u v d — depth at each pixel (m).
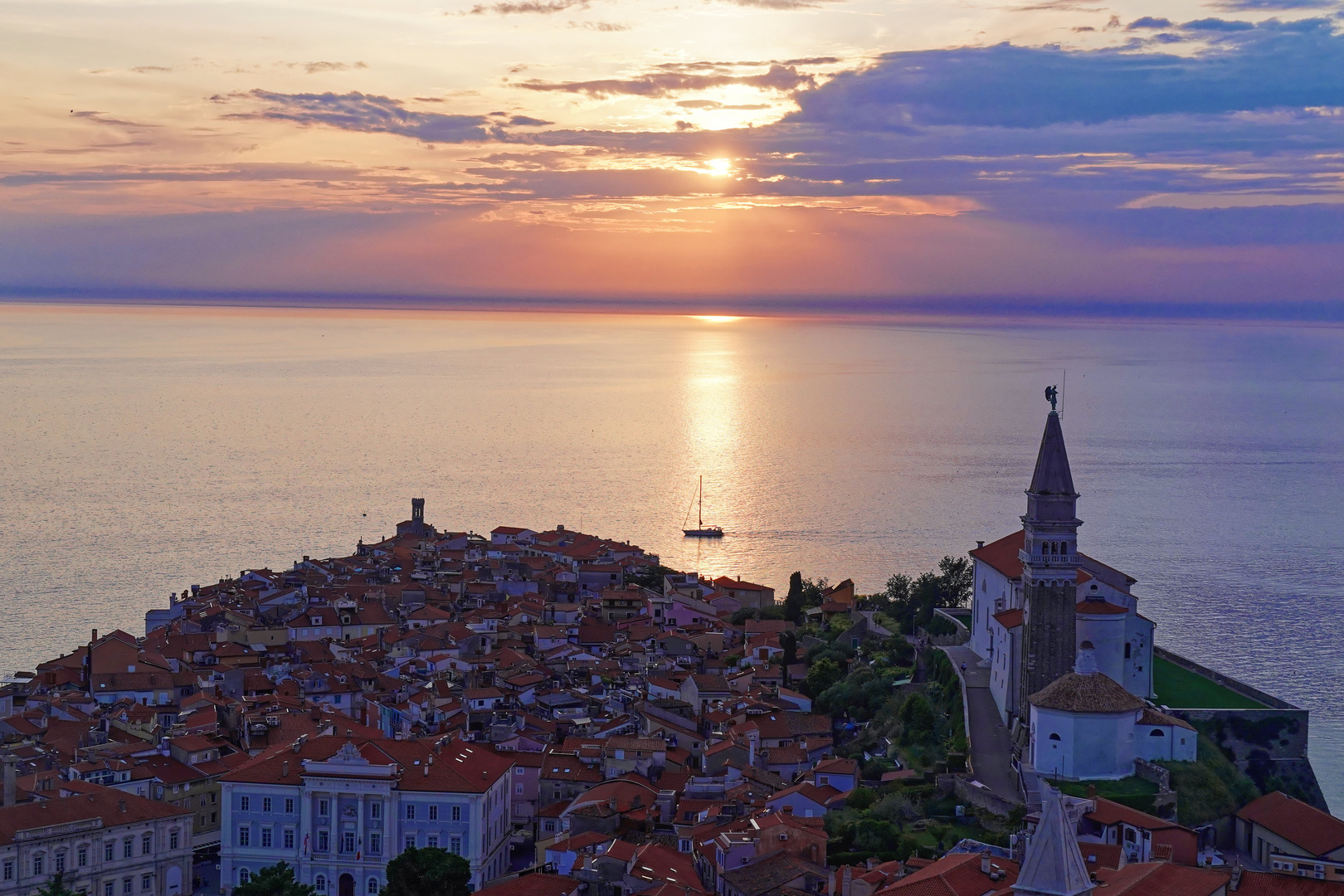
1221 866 167.38
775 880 172.00
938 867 156.25
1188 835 174.00
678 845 199.88
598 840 199.50
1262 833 194.00
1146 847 173.25
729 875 174.75
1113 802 183.88
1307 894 139.75
